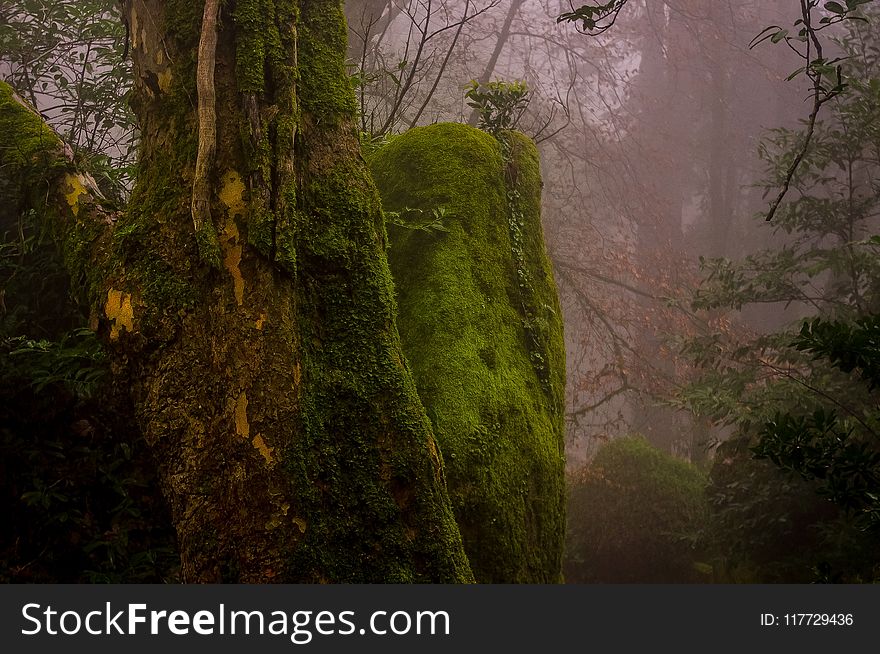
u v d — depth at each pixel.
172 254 2.35
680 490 8.99
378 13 8.50
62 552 3.40
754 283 7.58
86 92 4.82
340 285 2.44
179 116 2.48
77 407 3.51
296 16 2.52
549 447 3.96
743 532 7.17
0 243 3.80
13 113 3.13
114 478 3.50
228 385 2.20
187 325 2.28
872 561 5.87
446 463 3.43
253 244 2.26
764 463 7.17
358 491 2.29
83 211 2.80
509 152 4.58
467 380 3.68
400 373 2.46
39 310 3.69
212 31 2.38
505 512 3.55
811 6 2.35
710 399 6.82
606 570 8.89
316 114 2.54
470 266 4.05
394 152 4.48
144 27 2.57
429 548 2.34
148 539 3.56
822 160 7.27
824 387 6.41
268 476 2.14
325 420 2.29
